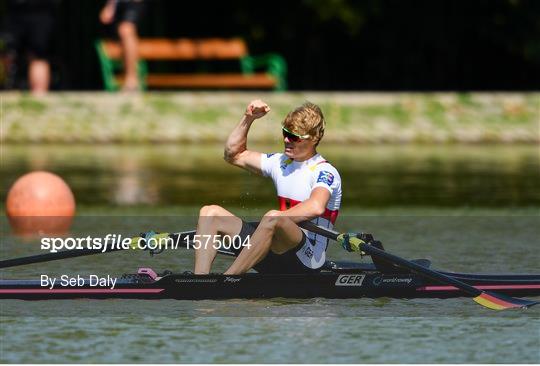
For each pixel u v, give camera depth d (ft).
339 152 278.67
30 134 295.89
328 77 379.76
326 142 301.22
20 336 90.68
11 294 102.94
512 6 358.02
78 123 296.30
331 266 109.50
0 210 170.81
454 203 180.45
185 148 287.48
